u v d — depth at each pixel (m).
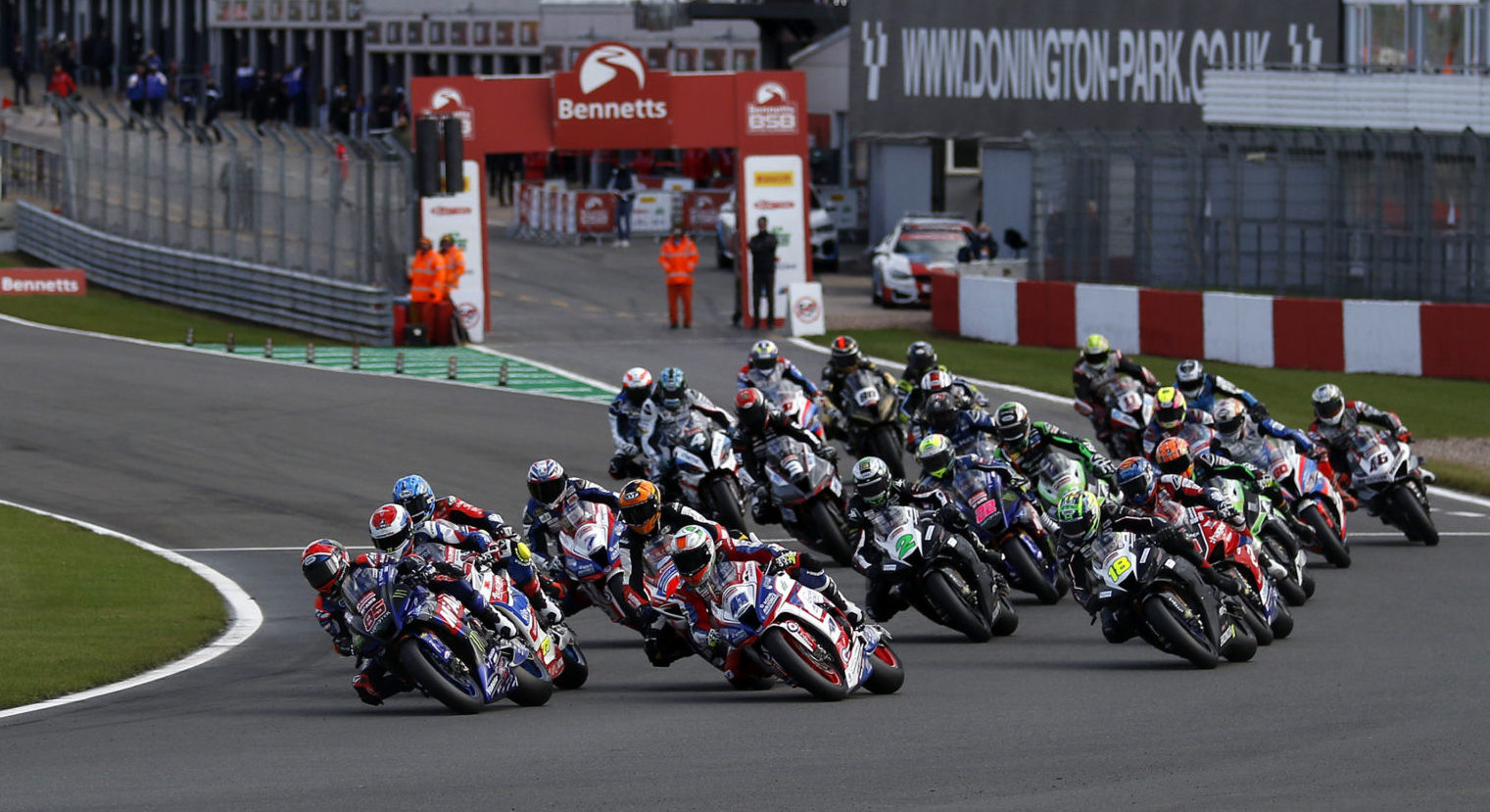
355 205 117.50
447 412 87.75
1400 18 126.94
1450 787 27.44
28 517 63.75
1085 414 65.44
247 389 93.75
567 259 168.38
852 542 44.22
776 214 126.00
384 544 35.34
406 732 33.81
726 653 37.09
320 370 102.06
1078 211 118.44
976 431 49.50
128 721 35.53
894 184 174.88
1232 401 54.59
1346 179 105.62
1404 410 88.19
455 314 116.19
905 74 169.75
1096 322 110.38
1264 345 102.19
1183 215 113.69
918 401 61.50
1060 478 49.06
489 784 28.62
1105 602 39.84
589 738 32.69
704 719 34.56
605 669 42.59
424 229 118.62
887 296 136.00
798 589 36.56
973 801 26.83
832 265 166.75
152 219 137.62
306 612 50.28
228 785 28.88
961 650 43.75
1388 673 38.84
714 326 125.31
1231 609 41.22
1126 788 27.59
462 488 69.50
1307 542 55.66
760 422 54.56
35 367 98.19
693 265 123.88
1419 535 60.25
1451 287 101.25
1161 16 145.62
